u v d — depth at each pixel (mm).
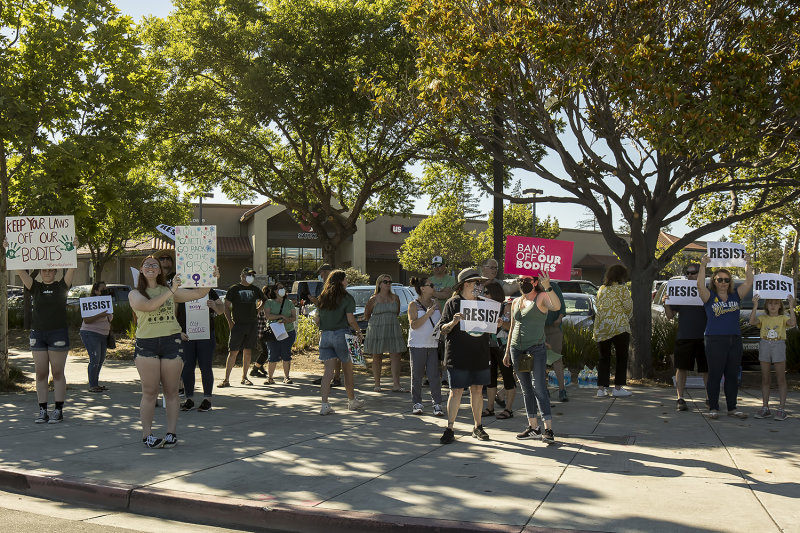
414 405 8844
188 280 7508
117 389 11102
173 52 18688
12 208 13367
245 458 6438
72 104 11758
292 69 17766
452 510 4840
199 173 21156
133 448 6879
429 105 12375
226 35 18219
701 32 10453
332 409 9078
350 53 18953
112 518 5137
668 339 12555
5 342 11195
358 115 18344
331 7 18438
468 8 11719
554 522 4559
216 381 12352
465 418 8594
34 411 9086
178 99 18906
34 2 12242
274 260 44812
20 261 8438
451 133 13484
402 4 18922
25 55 11430
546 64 10648
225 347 16703
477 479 5656
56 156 11250
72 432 7688
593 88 11820
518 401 9812
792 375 12109
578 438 7254
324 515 4766
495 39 11133
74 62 11562
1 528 4762
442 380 11992
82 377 12742
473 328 6914
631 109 11320
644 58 10172
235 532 4883
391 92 13477
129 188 30203
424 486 5465
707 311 8281
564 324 13172
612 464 6105
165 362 6938
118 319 21719
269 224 44562
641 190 11664
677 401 8836
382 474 5852
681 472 5797
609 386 10625
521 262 7180
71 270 8539
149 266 6855
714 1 11305
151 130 19562
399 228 51469
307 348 17516
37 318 8289
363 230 46594
